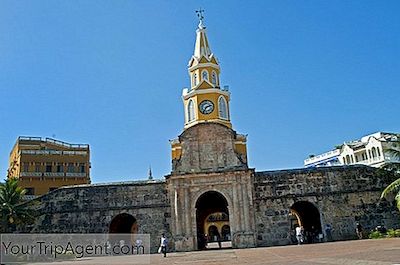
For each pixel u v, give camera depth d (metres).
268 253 32.41
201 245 57.12
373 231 45.47
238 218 45.81
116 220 51.06
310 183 47.06
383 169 47.53
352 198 46.69
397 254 21.80
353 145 91.69
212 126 49.12
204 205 56.50
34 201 47.91
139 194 47.81
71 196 48.19
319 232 49.50
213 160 48.00
